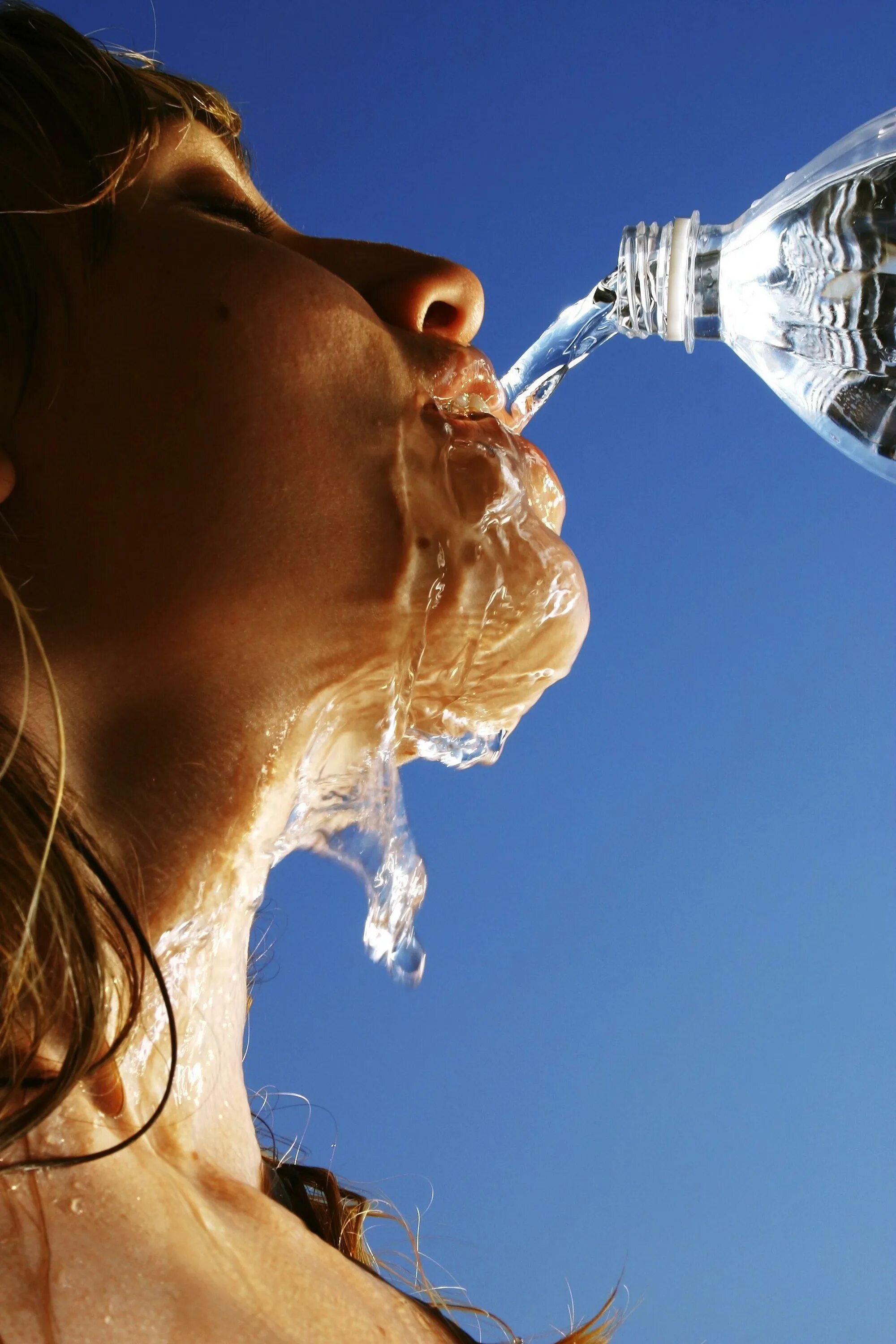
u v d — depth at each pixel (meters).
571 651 0.49
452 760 0.50
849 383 0.59
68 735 0.45
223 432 0.45
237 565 0.45
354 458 0.46
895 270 0.57
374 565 0.46
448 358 0.48
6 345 0.45
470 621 0.47
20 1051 0.42
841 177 0.58
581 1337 0.53
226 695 0.46
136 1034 0.44
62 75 0.46
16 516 0.45
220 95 0.50
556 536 0.48
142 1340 0.40
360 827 0.49
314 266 0.46
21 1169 0.41
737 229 0.58
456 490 0.47
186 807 0.45
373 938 0.49
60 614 0.45
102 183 0.46
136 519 0.45
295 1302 0.44
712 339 0.58
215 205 0.48
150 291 0.46
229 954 0.47
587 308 0.58
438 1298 0.56
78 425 0.45
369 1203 0.56
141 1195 0.42
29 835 0.43
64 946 0.43
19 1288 0.39
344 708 0.47
